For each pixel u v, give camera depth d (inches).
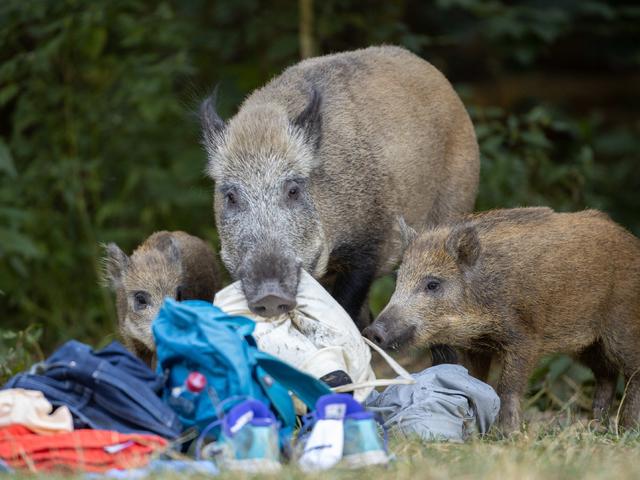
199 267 480.4
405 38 690.2
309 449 280.4
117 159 648.4
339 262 440.1
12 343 544.4
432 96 484.1
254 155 398.9
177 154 647.1
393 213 450.9
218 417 287.7
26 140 642.2
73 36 614.9
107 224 643.5
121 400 300.2
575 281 405.7
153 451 287.1
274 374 306.5
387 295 577.0
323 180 421.1
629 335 418.9
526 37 824.9
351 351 351.6
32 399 296.7
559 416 429.1
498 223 415.8
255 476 260.5
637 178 806.5
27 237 580.4
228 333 300.5
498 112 653.3
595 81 954.7
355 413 284.2
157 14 637.3
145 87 612.1
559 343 411.8
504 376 404.2
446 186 494.6
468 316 401.4
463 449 303.0
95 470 281.7
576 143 822.5
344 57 470.0
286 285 361.7
